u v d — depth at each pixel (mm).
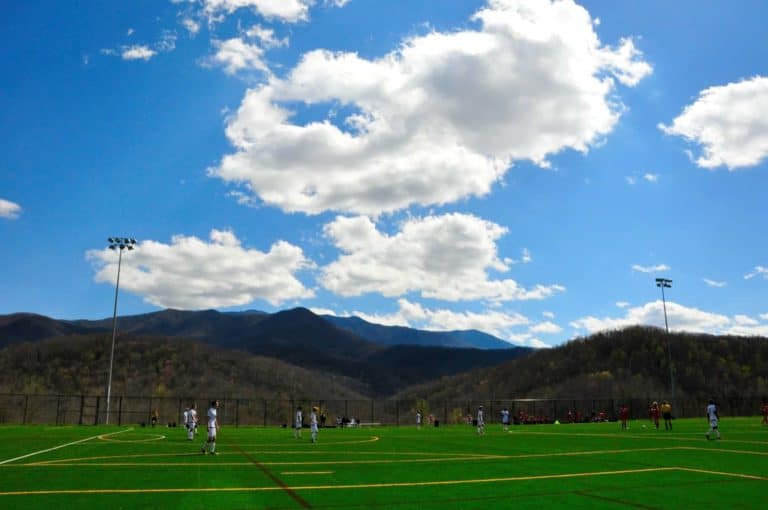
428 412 118312
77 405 109938
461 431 56094
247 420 109688
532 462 25453
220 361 159000
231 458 26969
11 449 30750
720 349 148625
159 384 132750
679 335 158000
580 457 27469
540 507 15094
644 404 102812
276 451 31125
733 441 36406
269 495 16594
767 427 52781
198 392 132375
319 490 17516
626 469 22781
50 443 35156
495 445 35344
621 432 47812
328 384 188250
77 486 18000
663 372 139750
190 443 36094
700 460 25844
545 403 125500
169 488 17688
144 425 62219
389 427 71188
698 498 16422
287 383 160625
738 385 130500
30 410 101938
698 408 100250
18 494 16500
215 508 14688
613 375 142000
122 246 65875
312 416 39125
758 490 17797
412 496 16562
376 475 21031
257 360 173875
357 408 151125
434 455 28922
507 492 17328
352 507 14992
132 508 14602
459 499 16141
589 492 17375
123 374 134500
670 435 42812
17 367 128375
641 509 14906
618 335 163000
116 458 26359
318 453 29984
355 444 36812
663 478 20281
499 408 125062
